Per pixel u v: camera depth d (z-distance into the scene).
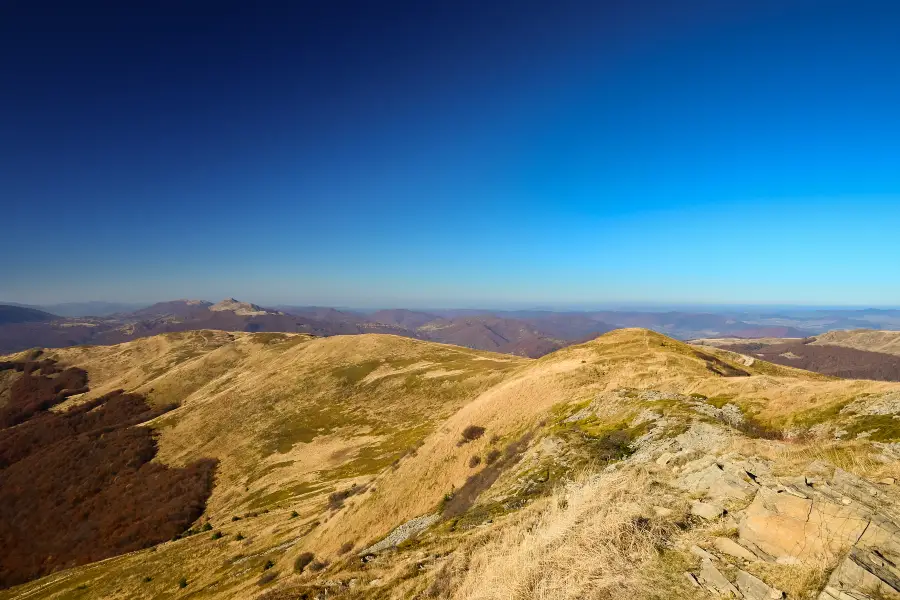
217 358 186.25
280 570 32.19
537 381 46.97
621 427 22.59
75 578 51.50
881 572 5.47
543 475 19.33
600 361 52.44
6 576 69.31
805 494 7.86
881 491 7.48
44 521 90.25
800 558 6.38
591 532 8.94
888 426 15.86
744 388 27.55
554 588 7.74
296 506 55.84
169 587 38.75
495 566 10.40
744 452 11.77
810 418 20.06
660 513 9.09
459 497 27.36
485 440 35.72
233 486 79.94
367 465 67.31
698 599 6.30
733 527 7.81
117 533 74.44
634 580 7.07
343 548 30.03
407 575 13.55
